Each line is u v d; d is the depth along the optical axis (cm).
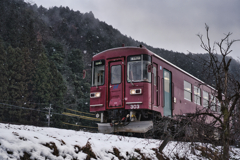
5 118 3384
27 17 6644
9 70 3681
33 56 4306
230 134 566
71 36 10288
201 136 543
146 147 643
